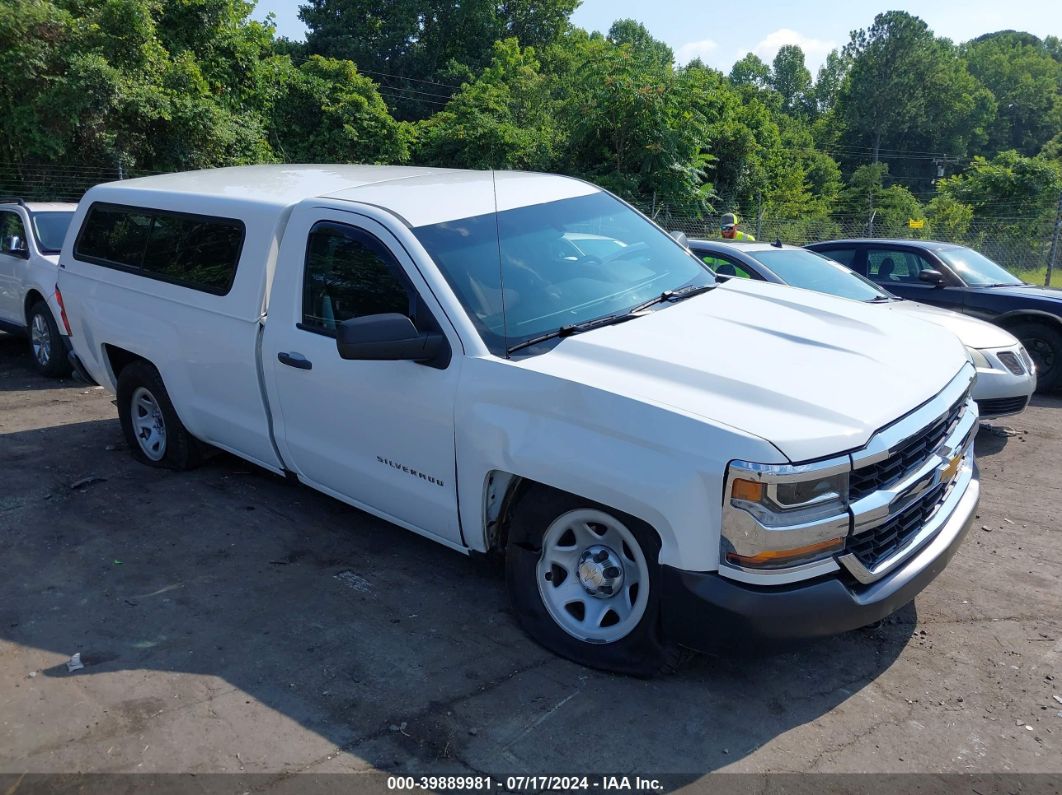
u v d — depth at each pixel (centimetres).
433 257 371
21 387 811
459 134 2894
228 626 373
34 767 283
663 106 2222
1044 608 398
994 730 305
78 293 578
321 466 427
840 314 403
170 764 284
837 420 293
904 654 356
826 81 11219
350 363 389
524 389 327
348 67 3194
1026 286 912
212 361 471
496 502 358
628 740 297
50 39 1688
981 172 3244
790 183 4006
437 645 357
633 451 299
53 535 467
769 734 302
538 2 5438
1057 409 805
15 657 349
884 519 302
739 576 286
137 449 581
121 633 367
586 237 429
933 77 9075
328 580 416
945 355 374
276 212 435
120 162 1692
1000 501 548
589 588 337
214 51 2177
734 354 336
